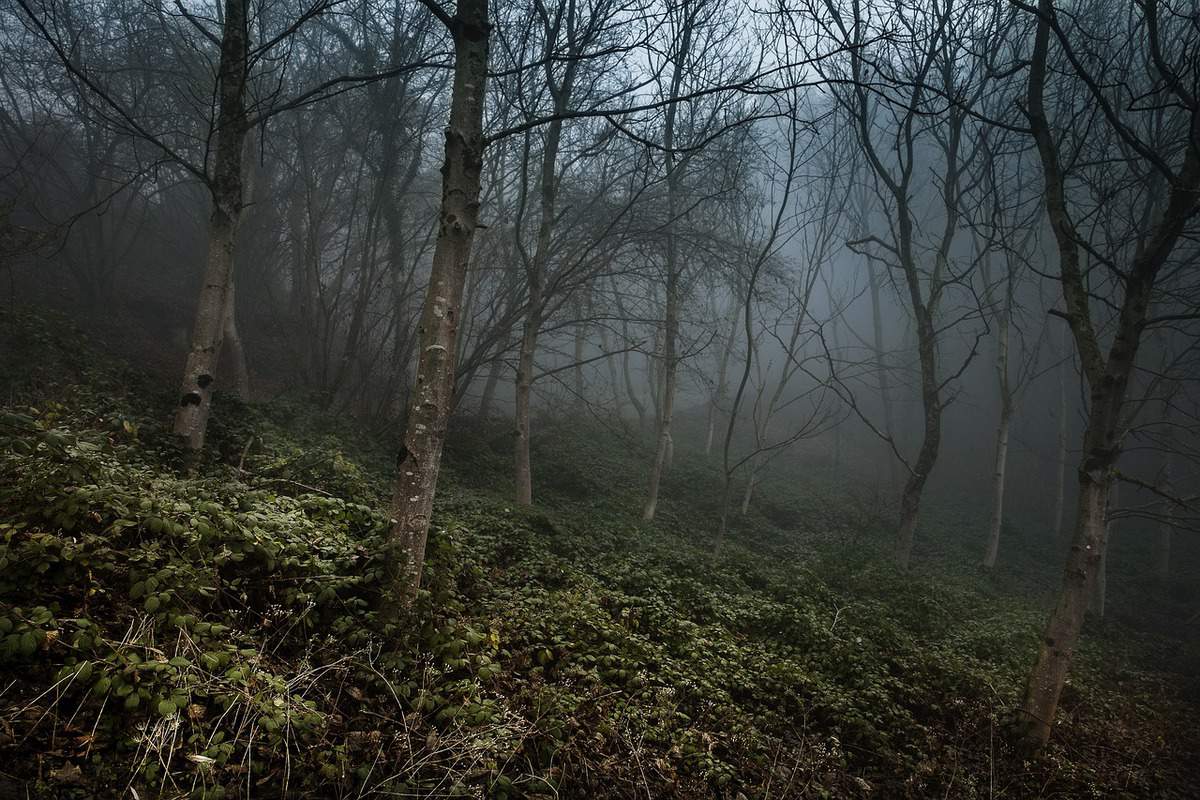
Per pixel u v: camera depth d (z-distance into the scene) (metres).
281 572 4.73
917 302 14.77
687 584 8.63
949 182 14.56
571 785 4.35
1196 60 6.36
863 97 12.82
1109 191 9.02
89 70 14.52
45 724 3.29
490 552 7.95
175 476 6.53
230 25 7.51
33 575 3.76
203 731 3.55
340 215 24.44
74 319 16.12
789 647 7.72
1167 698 10.55
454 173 5.12
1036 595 17.73
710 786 4.79
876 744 6.22
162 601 3.84
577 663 5.59
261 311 22.94
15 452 4.57
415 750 4.02
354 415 15.55
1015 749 6.84
